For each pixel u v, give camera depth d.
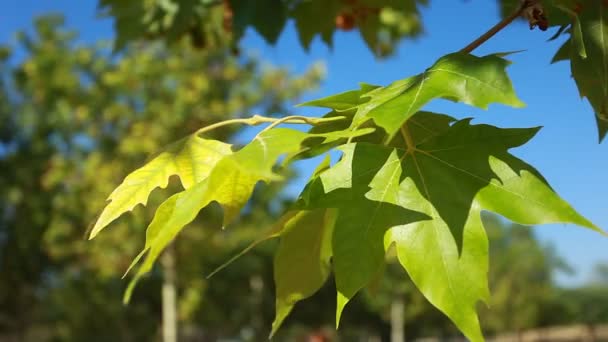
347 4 3.54
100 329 27.36
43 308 34.22
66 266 28.86
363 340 56.84
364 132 1.28
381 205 1.45
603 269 87.50
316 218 1.63
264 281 36.53
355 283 1.40
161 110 18.08
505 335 50.94
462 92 1.27
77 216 19.52
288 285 1.69
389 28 5.06
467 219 1.40
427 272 1.37
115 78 18.53
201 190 1.30
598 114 1.76
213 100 18.70
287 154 1.27
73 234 19.83
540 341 48.31
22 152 27.45
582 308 72.81
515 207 1.39
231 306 33.50
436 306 1.34
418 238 1.40
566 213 1.37
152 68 18.58
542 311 53.91
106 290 24.95
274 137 1.28
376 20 3.62
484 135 1.50
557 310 58.03
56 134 22.84
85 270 23.06
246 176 1.41
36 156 26.92
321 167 1.58
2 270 30.11
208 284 25.44
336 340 38.19
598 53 1.76
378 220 1.43
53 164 20.22
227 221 1.46
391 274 41.41
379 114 1.28
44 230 27.38
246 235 20.36
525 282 52.94
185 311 21.02
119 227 18.02
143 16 3.92
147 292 26.56
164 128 17.80
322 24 3.61
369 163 1.50
